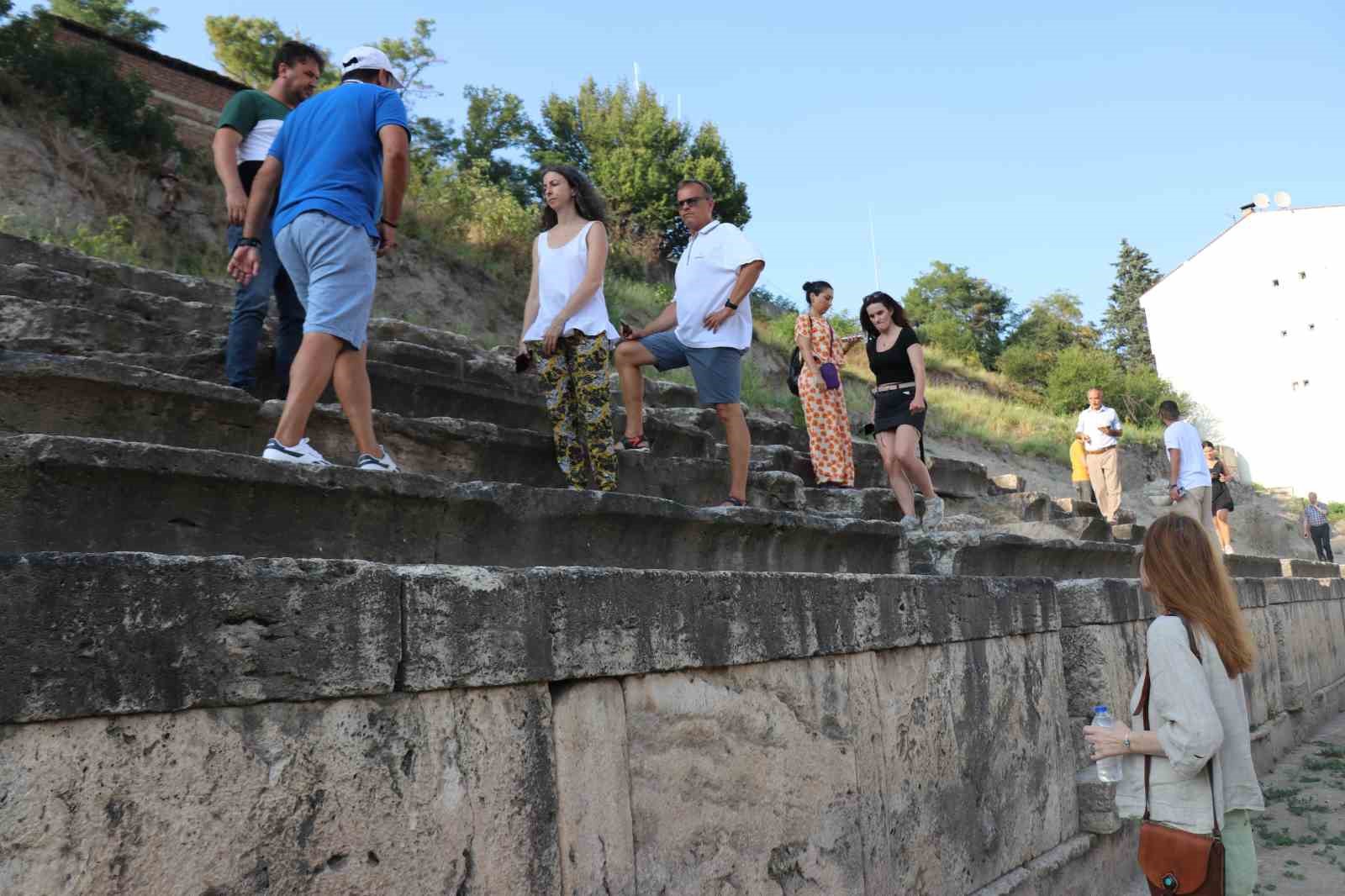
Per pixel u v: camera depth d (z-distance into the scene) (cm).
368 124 409
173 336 549
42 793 180
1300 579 1155
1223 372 4141
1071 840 544
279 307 527
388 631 236
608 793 288
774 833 349
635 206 3300
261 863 208
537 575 276
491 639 260
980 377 3512
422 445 492
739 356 571
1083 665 588
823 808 373
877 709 413
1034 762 523
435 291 1467
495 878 252
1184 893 338
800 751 367
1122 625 623
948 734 456
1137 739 348
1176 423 1077
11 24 1167
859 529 522
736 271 567
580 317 530
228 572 210
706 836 322
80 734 186
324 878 218
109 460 272
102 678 188
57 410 372
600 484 522
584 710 286
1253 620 959
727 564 450
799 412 1581
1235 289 4156
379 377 561
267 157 448
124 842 189
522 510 365
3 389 362
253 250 459
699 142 3509
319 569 226
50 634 183
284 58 580
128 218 1152
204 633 205
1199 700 334
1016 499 1070
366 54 438
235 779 207
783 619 364
